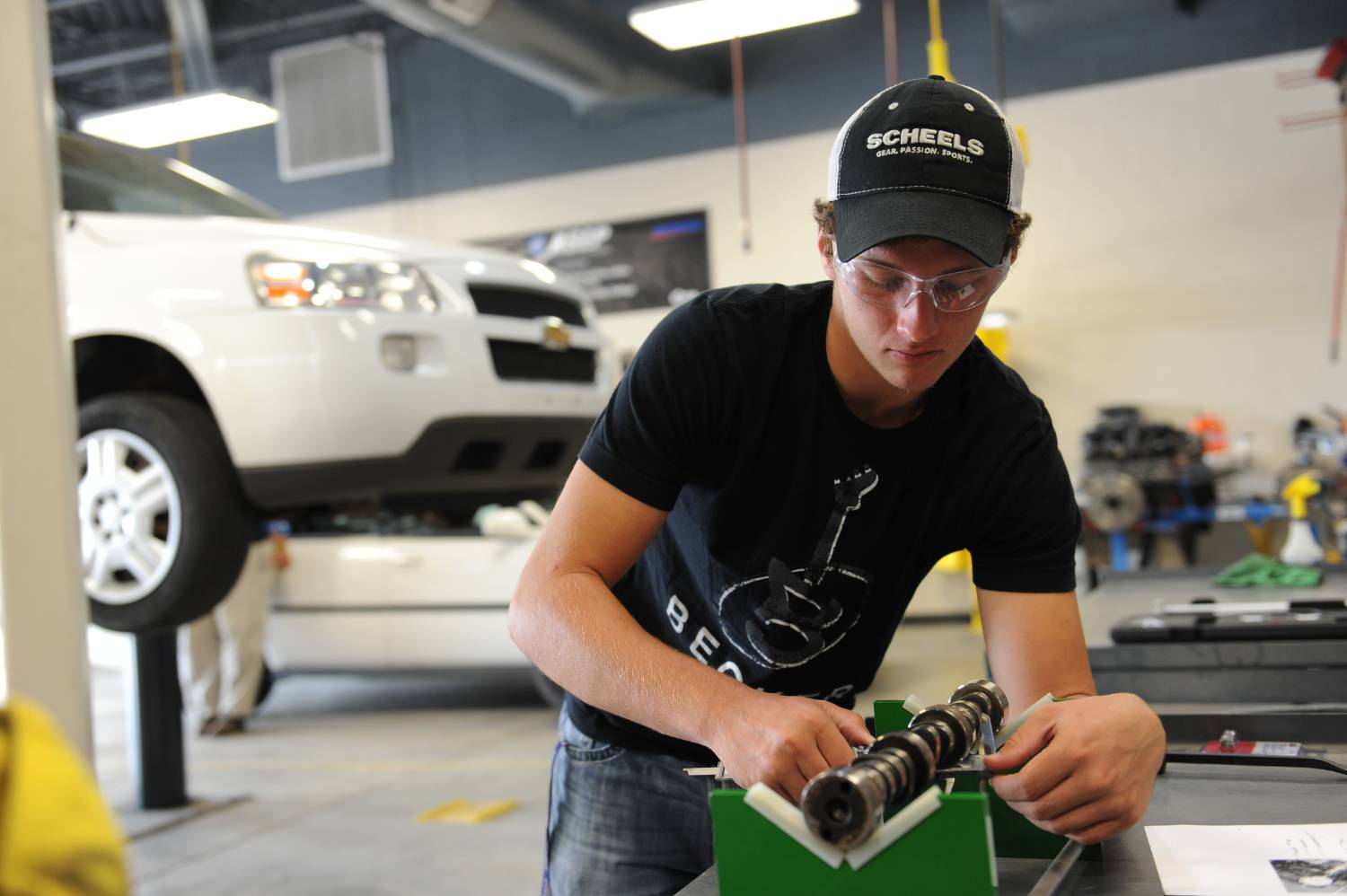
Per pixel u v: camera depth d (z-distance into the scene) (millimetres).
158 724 3748
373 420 2766
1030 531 1105
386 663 4957
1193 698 1529
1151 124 7801
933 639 6484
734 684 898
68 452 1235
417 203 9703
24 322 1194
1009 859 919
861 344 957
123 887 386
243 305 2762
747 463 1095
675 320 1093
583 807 1335
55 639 1203
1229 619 1577
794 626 1154
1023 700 1089
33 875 351
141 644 3725
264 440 2717
